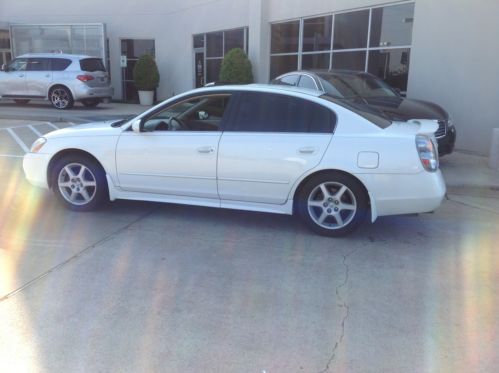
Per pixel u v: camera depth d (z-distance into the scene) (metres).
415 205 4.93
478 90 9.84
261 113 5.27
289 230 5.45
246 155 5.18
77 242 4.96
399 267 4.50
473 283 4.19
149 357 3.06
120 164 5.62
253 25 15.66
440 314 3.65
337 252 4.84
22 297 3.78
